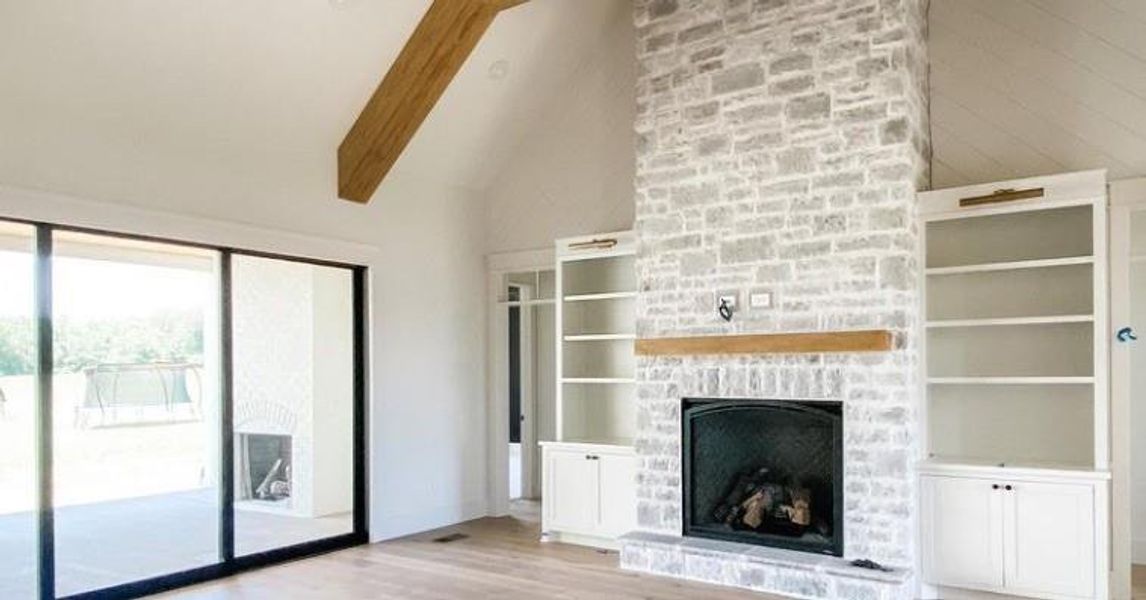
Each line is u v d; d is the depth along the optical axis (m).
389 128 5.87
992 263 4.91
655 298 5.65
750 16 5.35
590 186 6.79
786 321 5.11
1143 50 4.74
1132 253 5.68
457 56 5.64
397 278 6.55
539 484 8.02
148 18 4.51
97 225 4.66
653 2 5.75
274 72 5.25
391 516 6.39
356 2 5.21
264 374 5.68
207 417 5.33
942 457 5.05
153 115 4.91
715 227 5.42
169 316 5.16
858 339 4.79
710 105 5.48
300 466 5.89
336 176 6.08
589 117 6.80
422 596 4.75
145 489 5.00
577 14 6.38
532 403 8.05
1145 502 5.60
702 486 5.43
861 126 4.92
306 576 5.23
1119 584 4.65
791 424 5.22
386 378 6.42
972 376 5.12
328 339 6.13
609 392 6.72
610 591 4.84
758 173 5.27
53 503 4.56
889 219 4.81
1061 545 4.41
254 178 5.53
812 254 5.05
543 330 8.00
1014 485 4.54
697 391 5.44
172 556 5.09
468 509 7.08
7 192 4.28
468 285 7.20
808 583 4.69
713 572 5.03
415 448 6.63
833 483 4.93
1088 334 4.83
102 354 4.81
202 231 5.17
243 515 5.48
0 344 4.39
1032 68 5.02
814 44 5.10
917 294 4.90
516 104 6.75
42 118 4.46
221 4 4.71
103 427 4.81
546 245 7.02
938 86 5.28
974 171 5.16
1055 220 4.93
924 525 4.77
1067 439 4.88
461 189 7.17
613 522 5.94
